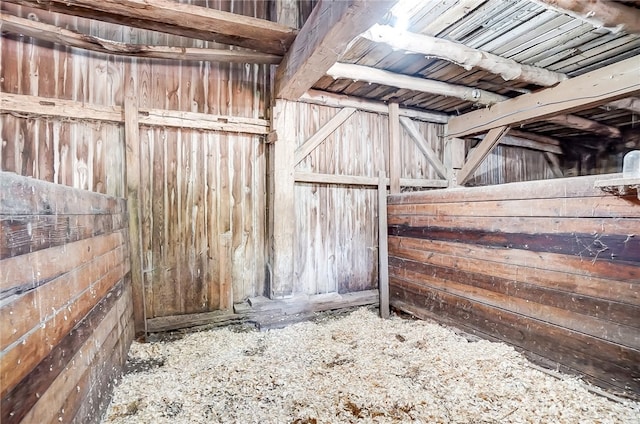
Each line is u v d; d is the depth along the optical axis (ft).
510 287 8.21
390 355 8.40
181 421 5.84
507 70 9.10
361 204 12.78
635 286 5.98
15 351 3.01
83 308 5.00
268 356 8.41
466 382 7.03
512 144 16.16
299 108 11.73
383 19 6.67
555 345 7.25
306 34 7.58
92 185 9.32
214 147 10.67
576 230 6.88
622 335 6.15
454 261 9.78
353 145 12.55
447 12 7.10
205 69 10.57
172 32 8.20
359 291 12.69
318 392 6.73
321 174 11.79
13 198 3.10
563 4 6.05
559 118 13.10
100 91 9.47
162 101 10.09
